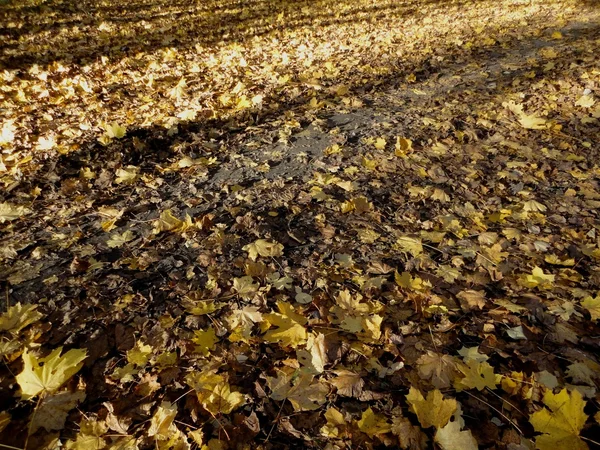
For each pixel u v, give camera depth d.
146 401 1.66
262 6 9.90
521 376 1.75
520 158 3.53
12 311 1.96
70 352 1.71
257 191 3.09
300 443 1.53
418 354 1.87
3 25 6.88
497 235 2.64
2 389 1.68
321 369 1.78
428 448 1.51
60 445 1.50
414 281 2.24
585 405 1.60
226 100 4.52
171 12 8.86
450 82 5.20
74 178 3.20
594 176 3.26
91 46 6.48
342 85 5.12
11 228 2.65
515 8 9.74
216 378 1.71
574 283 2.28
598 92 4.55
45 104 4.39
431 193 3.06
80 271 2.30
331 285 2.25
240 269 2.36
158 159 3.53
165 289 2.21
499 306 2.14
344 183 3.12
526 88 4.85
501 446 1.52
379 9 10.02
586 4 9.48
